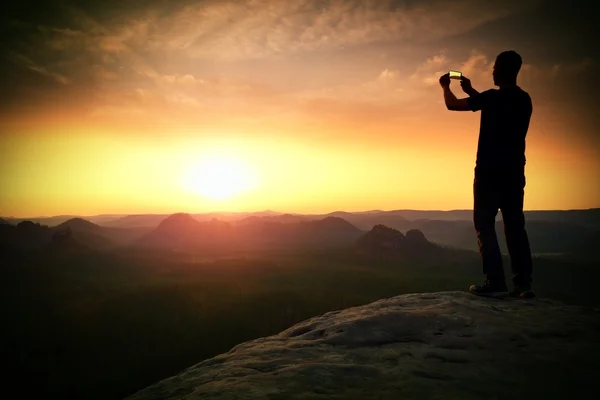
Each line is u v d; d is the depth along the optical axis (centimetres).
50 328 8475
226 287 12494
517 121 378
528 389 190
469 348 245
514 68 384
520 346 246
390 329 281
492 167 380
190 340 7825
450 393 184
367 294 12188
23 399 5347
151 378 6022
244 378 204
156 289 11906
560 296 10025
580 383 197
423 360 229
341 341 264
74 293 11881
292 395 179
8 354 6975
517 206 383
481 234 391
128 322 8944
